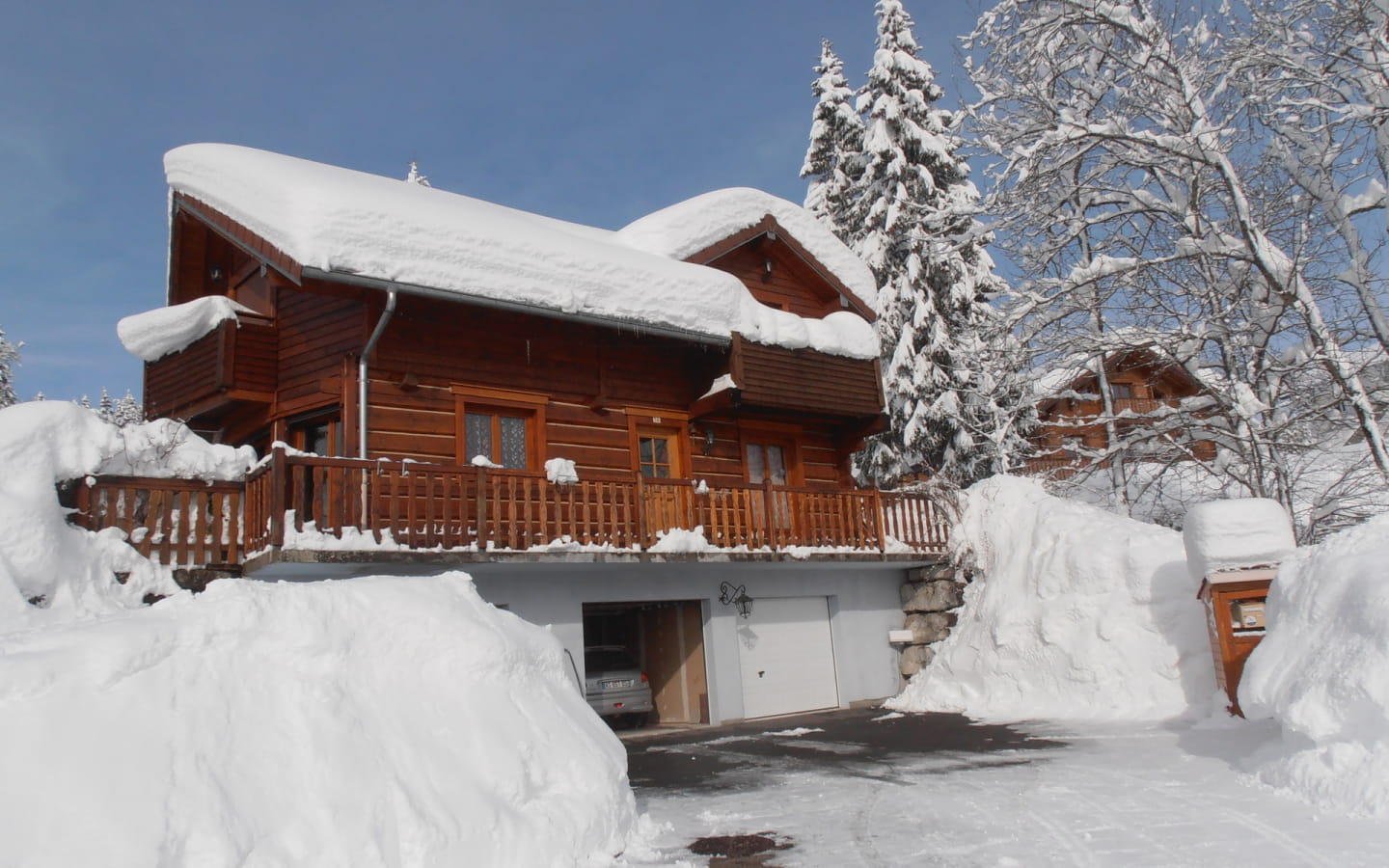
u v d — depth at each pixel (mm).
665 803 7344
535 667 6395
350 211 10539
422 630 5883
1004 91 13547
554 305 11852
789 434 16172
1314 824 5320
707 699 13445
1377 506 13461
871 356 15852
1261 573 9102
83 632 4895
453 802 5105
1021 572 13320
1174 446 14578
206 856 4176
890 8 22562
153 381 13148
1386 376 12945
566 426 13203
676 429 14547
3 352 27312
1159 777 7105
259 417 12586
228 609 5320
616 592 12578
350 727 5133
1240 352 13867
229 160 11648
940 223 14617
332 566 9922
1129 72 13844
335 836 4621
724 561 12766
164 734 4527
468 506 11266
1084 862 4969
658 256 14047
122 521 9836
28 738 4227
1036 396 15000
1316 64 12383
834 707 14734
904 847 5562
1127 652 11273
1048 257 14125
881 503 15188
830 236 17297
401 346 11852
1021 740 9797
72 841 3934
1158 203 13656
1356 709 5859
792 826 6309
